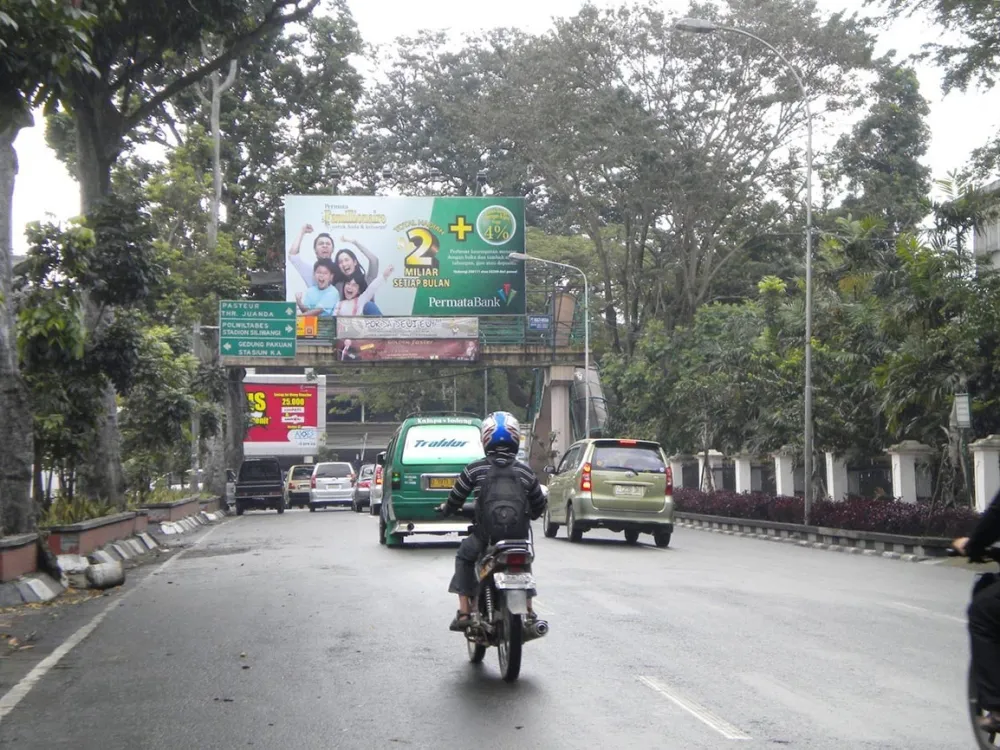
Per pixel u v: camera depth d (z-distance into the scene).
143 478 32.47
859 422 29.42
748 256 50.09
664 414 41.38
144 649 10.49
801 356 30.59
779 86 42.75
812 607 12.91
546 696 8.19
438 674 9.04
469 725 7.34
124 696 8.41
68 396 20.72
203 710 7.90
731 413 34.78
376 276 47.72
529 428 55.09
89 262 19.23
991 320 22.56
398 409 72.69
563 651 9.97
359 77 48.53
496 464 9.05
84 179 22.94
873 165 51.06
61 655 10.26
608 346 56.84
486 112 46.00
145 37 22.12
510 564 8.66
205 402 40.06
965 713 7.67
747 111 43.62
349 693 8.36
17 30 10.66
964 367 23.22
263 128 46.59
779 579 16.20
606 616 12.02
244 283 40.53
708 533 30.27
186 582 16.52
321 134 48.62
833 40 42.00
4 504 15.88
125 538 22.94
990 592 6.21
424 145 68.19
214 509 42.41
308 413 67.25
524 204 48.12
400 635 10.91
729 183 44.06
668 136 43.72
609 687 8.48
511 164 61.06
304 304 47.44
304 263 47.44
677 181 43.09
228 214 47.09
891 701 8.02
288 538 26.45
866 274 28.09
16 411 16.14
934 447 27.61
